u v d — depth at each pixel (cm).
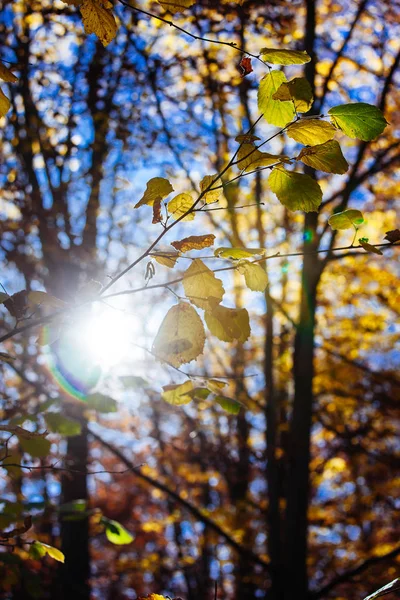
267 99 135
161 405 995
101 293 156
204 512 948
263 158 133
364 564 580
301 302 663
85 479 749
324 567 1078
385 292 1081
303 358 669
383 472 1132
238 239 639
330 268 1030
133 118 745
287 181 135
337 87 725
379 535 1227
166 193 144
